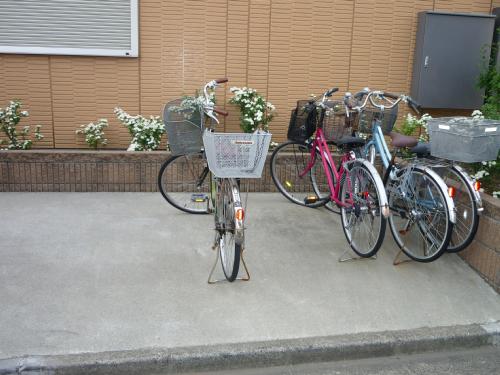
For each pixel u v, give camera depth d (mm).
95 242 4332
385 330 3275
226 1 6129
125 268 3908
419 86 6363
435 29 6234
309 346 3074
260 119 5891
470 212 4000
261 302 3529
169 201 5094
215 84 4320
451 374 3049
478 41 6305
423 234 4195
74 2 5871
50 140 6184
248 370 3016
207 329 3193
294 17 6258
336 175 4797
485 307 3605
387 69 6527
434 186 3943
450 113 6707
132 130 5941
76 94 6121
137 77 6176
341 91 6500
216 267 4004
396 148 4254
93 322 3199
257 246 4414
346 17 6336
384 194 3922
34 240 4309
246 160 3398
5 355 2852
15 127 6004
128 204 5301
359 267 4105
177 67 6207
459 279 3975
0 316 3203
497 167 4348
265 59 6316
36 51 5914
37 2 5828
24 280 3652
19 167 5520
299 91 6438
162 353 2934
